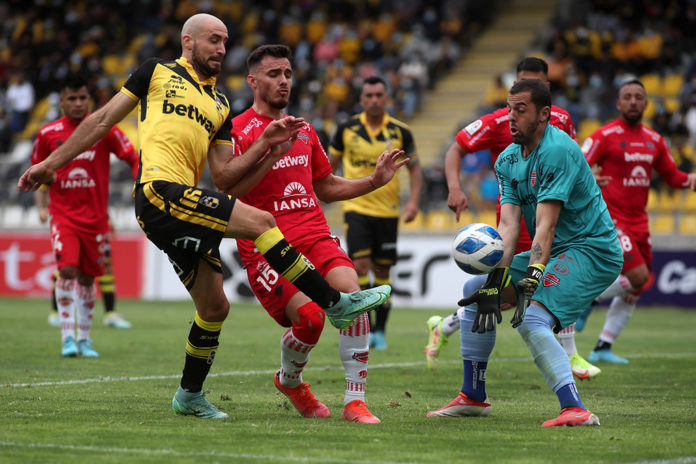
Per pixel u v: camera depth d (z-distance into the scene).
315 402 18.55
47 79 92.38
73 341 29.94
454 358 31.14
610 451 14.64
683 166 63.03
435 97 85.69
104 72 96.31
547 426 17.22
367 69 83.19
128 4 102.50
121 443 15.00
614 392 23.02
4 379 23.92
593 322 50.59
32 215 75.38
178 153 17.28
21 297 66.25
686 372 27.58
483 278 18.23
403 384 24.14
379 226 35.97
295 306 17.78
